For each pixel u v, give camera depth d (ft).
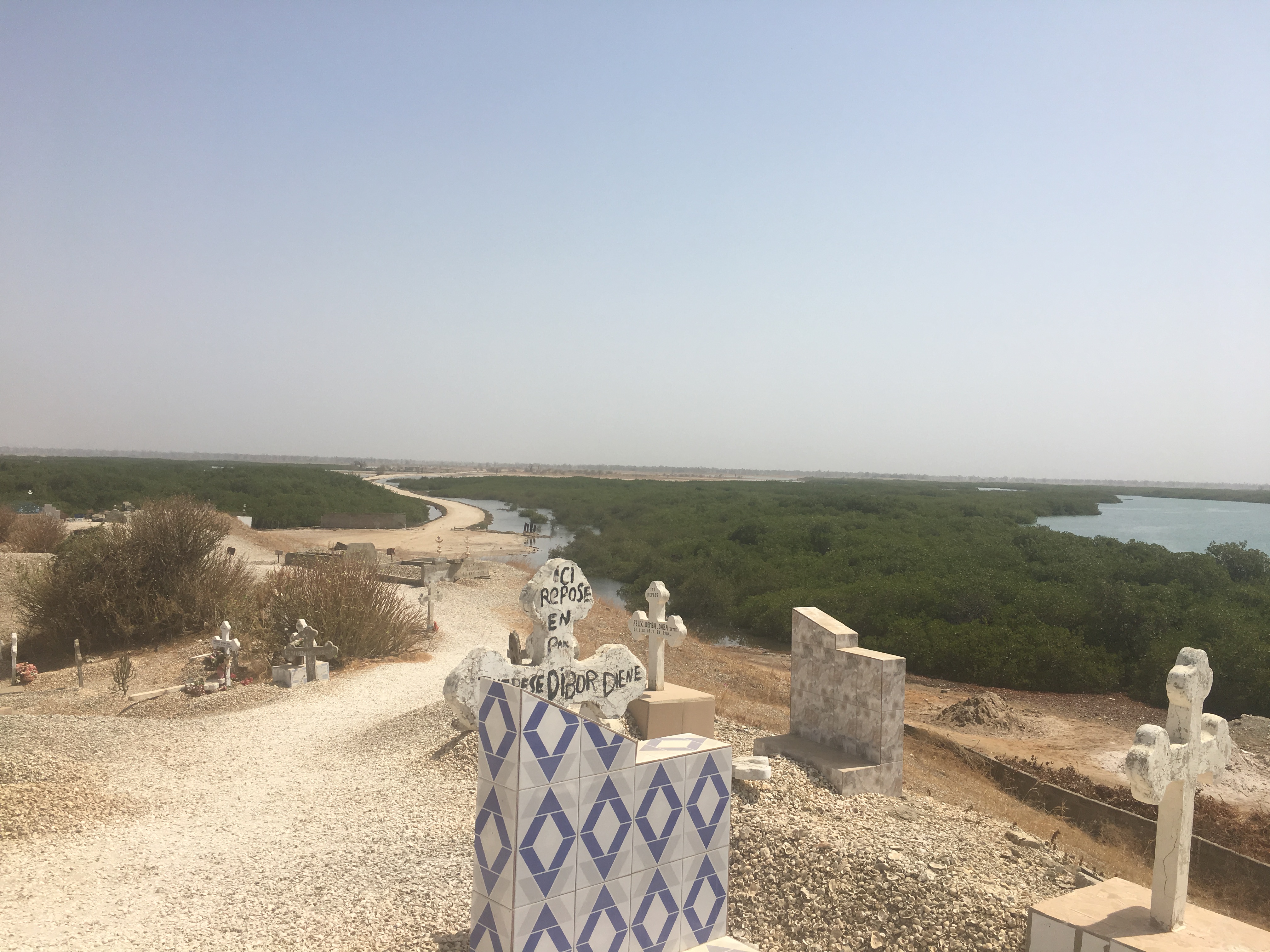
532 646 24.14
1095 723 57.98
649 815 16.17
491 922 14.51
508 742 14.23
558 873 14.69
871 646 80.23
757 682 61.67
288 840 27.20
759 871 22.85
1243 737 50.08
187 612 65.92
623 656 26.35
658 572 122.93
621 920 15.81
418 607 78.69
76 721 40.86
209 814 29.96
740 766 27.30
